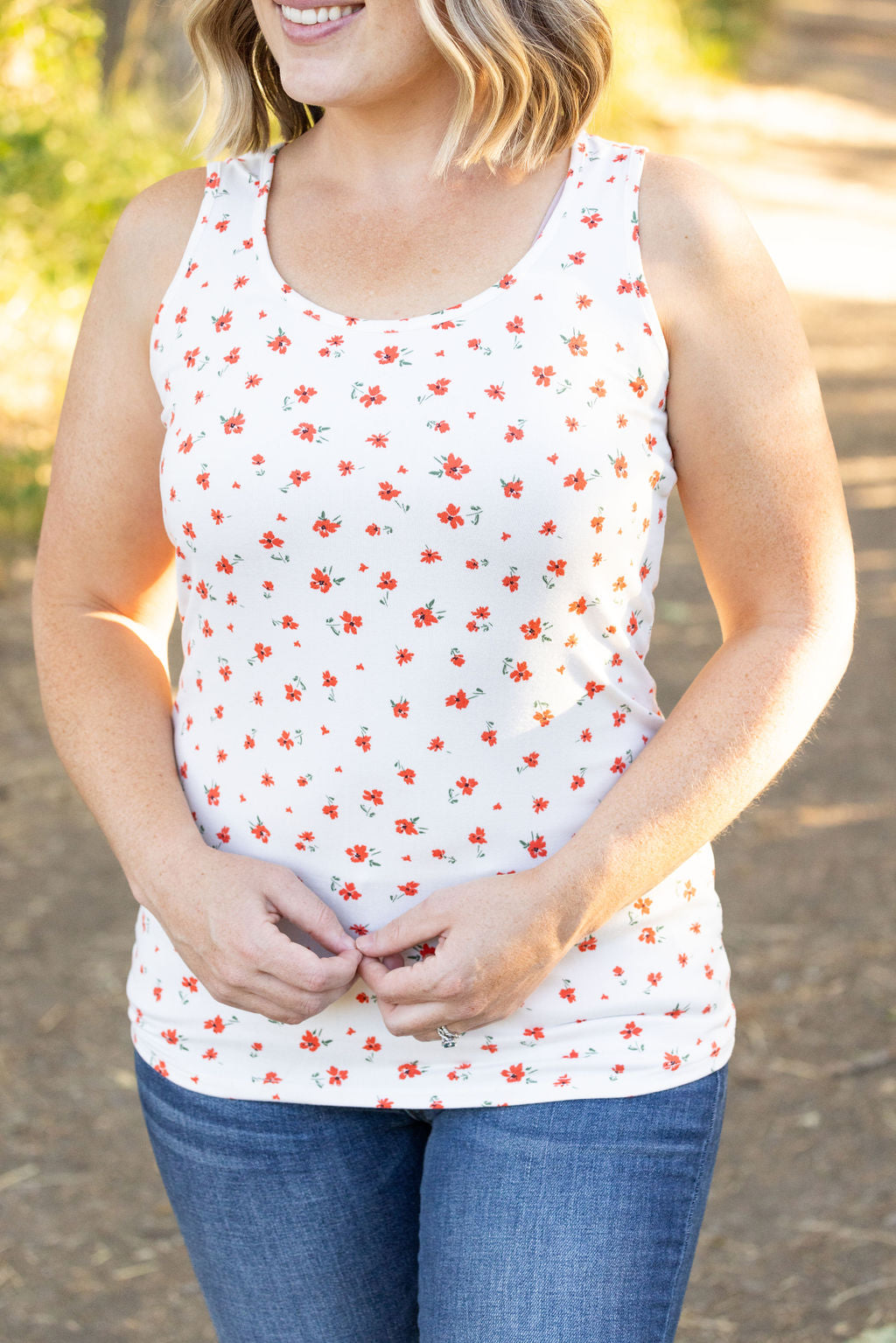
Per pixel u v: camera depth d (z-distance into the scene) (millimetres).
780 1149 3084
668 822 1468
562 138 1552
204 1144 1575
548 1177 1465
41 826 4320
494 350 1449
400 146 1540
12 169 5832
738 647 1529
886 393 8547
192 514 1496
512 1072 1508
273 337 1500
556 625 1465
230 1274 1597
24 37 6027
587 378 1452
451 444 1423
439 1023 1451
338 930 1483
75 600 1697
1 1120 3154
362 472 1429
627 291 1477
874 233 12867
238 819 1555
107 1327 2627
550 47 1521
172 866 1528
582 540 1444
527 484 1417
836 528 1534
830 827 4449
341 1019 1535
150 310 1618
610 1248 1432
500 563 1432
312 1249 1564
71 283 6055
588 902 1450
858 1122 3156
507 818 1496
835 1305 2645
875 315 10211
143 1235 2863
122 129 6926
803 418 1507
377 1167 1576
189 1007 1581
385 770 1482
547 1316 1409
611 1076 1504
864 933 3873
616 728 1538
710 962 1580
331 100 1495
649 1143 1483
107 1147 3100
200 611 1546
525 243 1509
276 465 1448
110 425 1648
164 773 1604
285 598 1476
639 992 1524
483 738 1479
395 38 1469
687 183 1503
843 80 22047
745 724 1487
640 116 14766
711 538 1563
